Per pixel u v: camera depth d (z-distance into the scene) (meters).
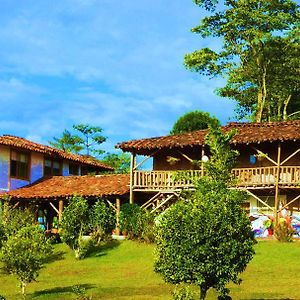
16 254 23.75
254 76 51.56
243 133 37.50
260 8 49.22
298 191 36.56
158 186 37.62
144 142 38.75
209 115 56.53
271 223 35.50
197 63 51.56
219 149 25.38
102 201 36.94
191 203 18.19
